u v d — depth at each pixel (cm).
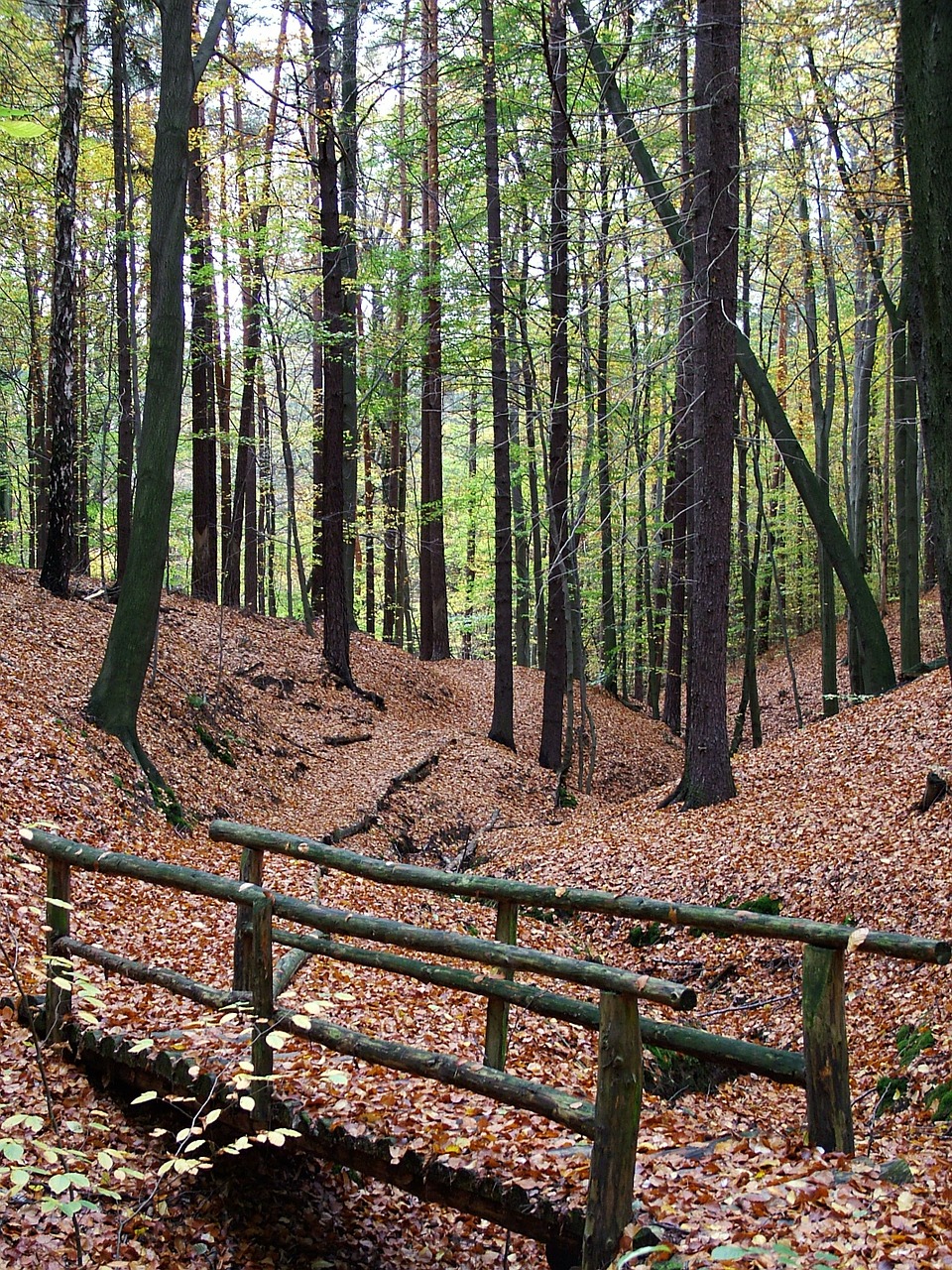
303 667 2169
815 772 1463
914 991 862
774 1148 457
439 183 2241
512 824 1781
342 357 2177
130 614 1302
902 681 1812
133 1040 562
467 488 3222
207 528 2323
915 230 552
